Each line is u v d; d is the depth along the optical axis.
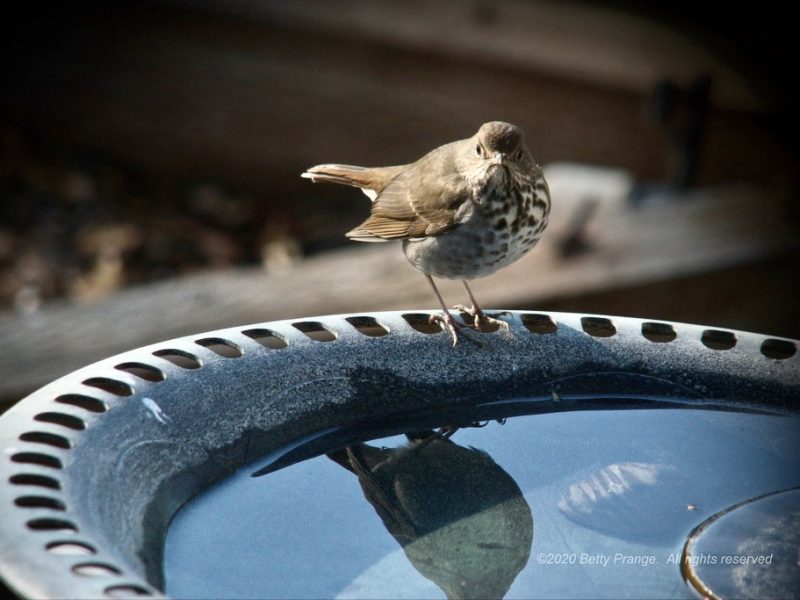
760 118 17.16
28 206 17.75
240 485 4.96
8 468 3.88
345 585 4.25
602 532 4.69
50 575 3.22
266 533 4.60
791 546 4.41
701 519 4.78
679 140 14.13
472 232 7.80
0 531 3.43
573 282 11.51
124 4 18.86
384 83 18.45
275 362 5.53
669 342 6.11
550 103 17.92
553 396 5.99
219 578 4.23
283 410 5.39
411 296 11.52
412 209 8.06
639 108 17.64
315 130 18.77
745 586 4.12
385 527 4.71
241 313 11.34
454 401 5.86
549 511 4.89
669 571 4.35
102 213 17.75
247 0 18.44
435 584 4.25
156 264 16.45
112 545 3.74
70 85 19.17
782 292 12.21
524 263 12.02
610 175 14.75
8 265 16.08
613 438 5.61
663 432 5.66
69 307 11.53
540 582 4.29
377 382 5.77
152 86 19.02
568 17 18.33
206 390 5.16
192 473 4.83
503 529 4.70
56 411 4.45
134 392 4.84
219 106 18.92
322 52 18.48
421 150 18.59
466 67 18.09
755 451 5.49
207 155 19.11
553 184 14.12
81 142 19.39
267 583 4.23
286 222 17.92
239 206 18.41
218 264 16.69
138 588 3.24
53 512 3.63
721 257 11.93
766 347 6.10
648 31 17.92
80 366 10.23
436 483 5.12
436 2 18.41
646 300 11.76
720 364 5.98
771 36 17.45
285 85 18.69
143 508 4.39
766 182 15.79
